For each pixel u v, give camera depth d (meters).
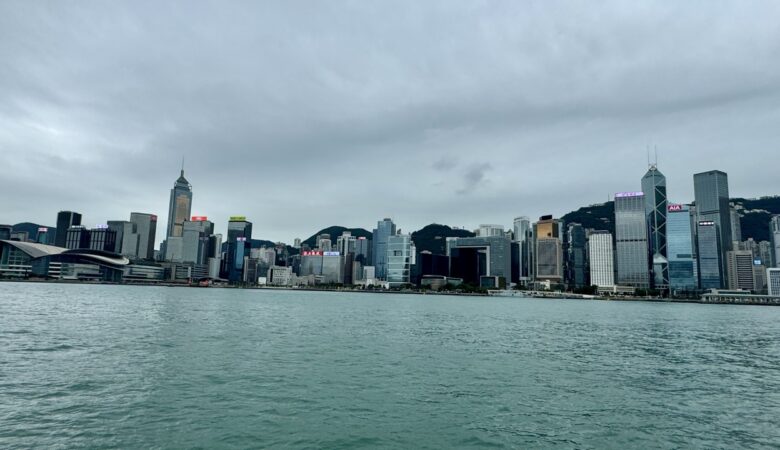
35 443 23.12
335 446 24.20
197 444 23.78
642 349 67.88
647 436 26.98
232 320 99.50
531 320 130.50
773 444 26.06
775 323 146.00
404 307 199.88
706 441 26.39
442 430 27.12
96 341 57.84
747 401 35.94
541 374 44.78
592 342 75.38
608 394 37.06
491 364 49.91
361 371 43.88
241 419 27.97
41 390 32.97
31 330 67.69
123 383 35.78
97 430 25.25
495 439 25.86
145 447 23.17
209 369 42.25
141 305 144.12
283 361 48.16
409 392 35.94
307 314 130.75
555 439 26.06
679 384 42.06
